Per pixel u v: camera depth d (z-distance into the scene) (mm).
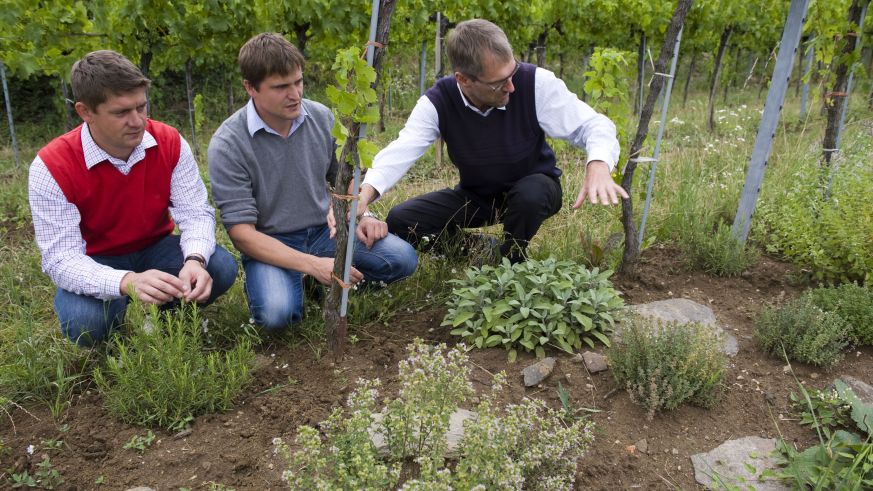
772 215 3965
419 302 3287
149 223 2760
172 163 2725
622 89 3818
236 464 2104
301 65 2635
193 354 2447
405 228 3607
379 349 2811
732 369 2680
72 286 2473
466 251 3725
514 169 3330
